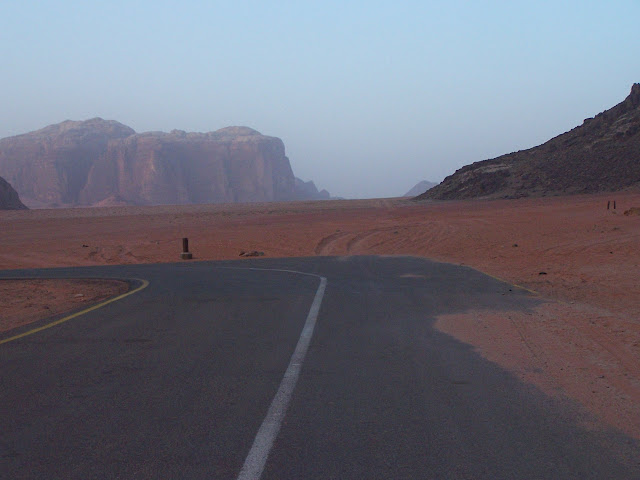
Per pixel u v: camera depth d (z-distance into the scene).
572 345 8.95
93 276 20.81
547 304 12.64
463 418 5.83
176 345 9.07
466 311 11.84
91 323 11.00
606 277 17.61
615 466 4.77
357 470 4.66
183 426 5.61
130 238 43.88
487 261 24.44
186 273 20.73
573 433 5.47
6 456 4.93
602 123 118.81
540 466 4.75
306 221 57.19
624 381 7.13
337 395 6.54
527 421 5.77
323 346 8.91
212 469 4.67
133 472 4.62
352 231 44.16
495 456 4.93
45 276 21.34
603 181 92.56
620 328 10.16
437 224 47.31
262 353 8.50
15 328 10.60
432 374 7.39
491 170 110.94
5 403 6.34
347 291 14.95
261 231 45.94
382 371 7.53
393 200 107.12
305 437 5.32
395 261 24.23
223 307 12.65
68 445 5.16
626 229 35.06
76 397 6.53
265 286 16.22
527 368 7.69
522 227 41.16
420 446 5.13
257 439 5.26
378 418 5.81
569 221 44.16
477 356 8.30
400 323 10.67
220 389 6.77
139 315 11.82
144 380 7.17
